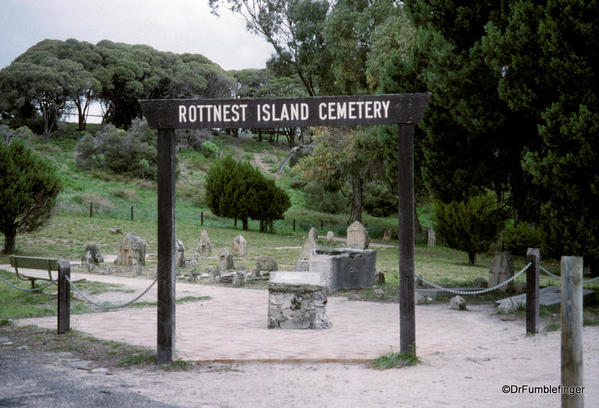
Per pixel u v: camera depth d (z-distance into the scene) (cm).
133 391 560
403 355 684
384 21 3569
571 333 395
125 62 8388
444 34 1369
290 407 505
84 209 4106
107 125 6203
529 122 1262
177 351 743
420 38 1395
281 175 7075
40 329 902
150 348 758
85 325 959
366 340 833
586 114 989
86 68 8231
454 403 510
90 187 4950
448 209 2577
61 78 7606
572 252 1098
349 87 4112
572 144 1033
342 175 4219
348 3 4028
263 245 3244
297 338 851
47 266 1338
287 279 970
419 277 1540
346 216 5488
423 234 4178
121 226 3550
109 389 566
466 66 1239
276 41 4372
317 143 4069
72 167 5756
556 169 1043
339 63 3962
